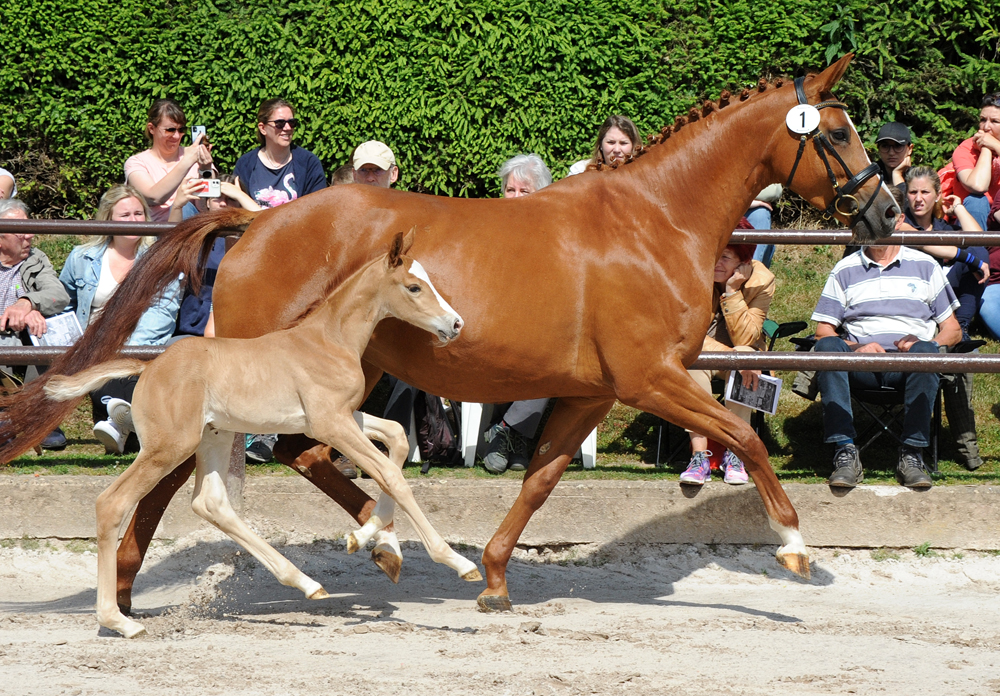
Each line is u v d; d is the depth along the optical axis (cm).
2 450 623
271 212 664
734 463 841
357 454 609
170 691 484
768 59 1320
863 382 877
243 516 827
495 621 655
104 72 1335
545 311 646
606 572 812
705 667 549
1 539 810
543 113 1308
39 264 939
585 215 662
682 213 674
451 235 650
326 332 618
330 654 559
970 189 1106
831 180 676
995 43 1390
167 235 671
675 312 655
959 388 909
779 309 1207
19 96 1348
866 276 917
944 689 518
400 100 1308
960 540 828
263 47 1316
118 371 612
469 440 899
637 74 1316
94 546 811
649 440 977
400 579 782
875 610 718
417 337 656
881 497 830
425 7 1302
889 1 1355
